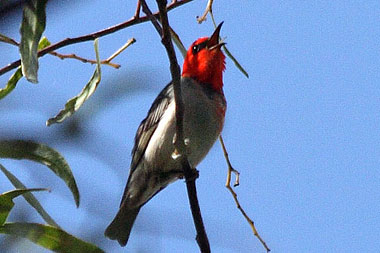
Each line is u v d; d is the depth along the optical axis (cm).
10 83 865
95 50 840
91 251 745
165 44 757
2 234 727
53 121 787
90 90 815
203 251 905
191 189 927
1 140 522
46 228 736
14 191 717
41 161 739
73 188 738
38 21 684
